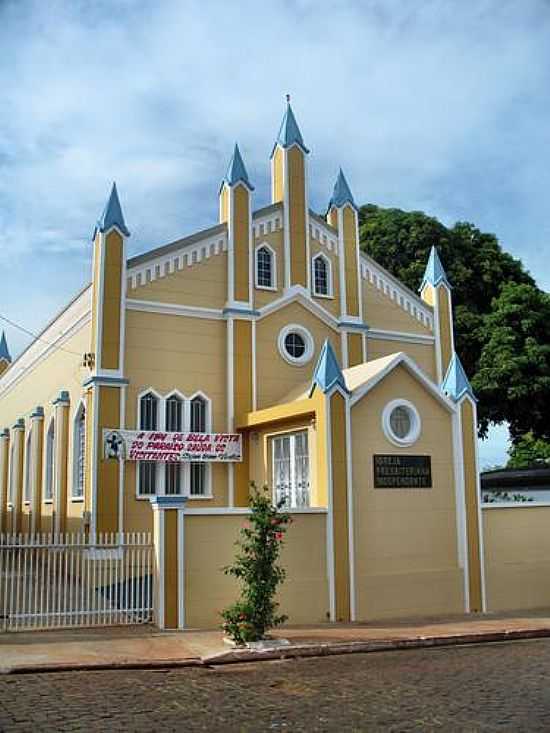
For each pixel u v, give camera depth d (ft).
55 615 47.39
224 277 70.74
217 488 66.95
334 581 53.72
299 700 31.55
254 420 65.62
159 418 65.57
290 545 52.75
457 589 59.00
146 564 50.14
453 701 31.27
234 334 69.46
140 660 39.45
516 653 44.09
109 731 26.30
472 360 103.24
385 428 58.39
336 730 26.84
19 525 94.02
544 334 99.19
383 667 39.37
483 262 110.63
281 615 48.62
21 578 46.93
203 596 49.39
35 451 85.30
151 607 49.65
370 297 79.41
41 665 37.63
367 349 77.61
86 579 48.60
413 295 81.66
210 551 50.11
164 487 64.64
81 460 71.10
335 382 56.29
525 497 91.56
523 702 31.07
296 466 62.69
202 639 45.14
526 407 95.25
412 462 59.16
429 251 109.91
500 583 61.26
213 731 26.63
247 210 72.38
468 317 102.68
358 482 56.65
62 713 28.86
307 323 74.33
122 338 63.82
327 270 77.10
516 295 100.42
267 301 72.49
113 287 64.03
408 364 59.88
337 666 39.78
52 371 83.61
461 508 60.29
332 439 55.57
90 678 35.99
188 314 68.28
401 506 58.08
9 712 28.96
